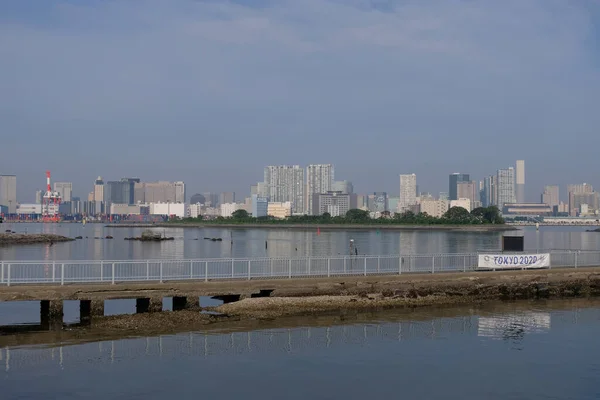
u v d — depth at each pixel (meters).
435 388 23.55
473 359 27.66
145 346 29.41
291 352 28.59
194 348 29.12
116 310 40.97
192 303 38.31
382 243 146.50
